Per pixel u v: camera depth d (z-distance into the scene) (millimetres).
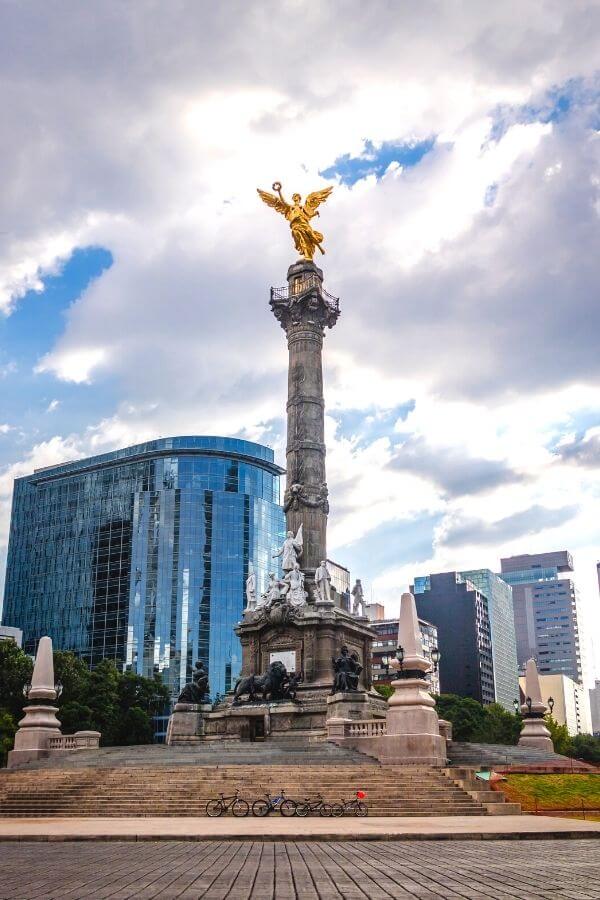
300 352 74625
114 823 29656
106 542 175000
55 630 175375
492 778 41469
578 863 17266
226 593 167625
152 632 164125
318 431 72625
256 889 13859
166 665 161750
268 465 181000
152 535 170250
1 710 77938
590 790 41500
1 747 73688
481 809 33344
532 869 16203
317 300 74875
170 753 47875
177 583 166375
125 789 37156
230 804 33625
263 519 177500
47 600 179000
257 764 42906
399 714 44656
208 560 168500
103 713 98688
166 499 171750
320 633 64000
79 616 173125
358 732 47438
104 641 167625
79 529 179625
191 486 172000
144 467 175625
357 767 39219
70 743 52906
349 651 65375
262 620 65438
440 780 36531
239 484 175250
